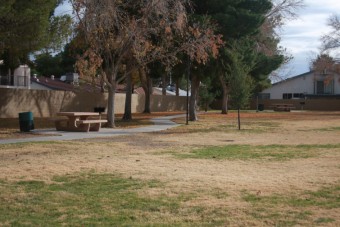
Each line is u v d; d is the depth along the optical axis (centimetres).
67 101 4181
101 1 2352
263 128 2681
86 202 773
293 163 1219
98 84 4956
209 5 3150
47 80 5850
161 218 676
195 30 2719
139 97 5425
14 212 708
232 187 894
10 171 1060
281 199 794
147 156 1359
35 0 2189
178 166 1162
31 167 1120
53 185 912
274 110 6188
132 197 809
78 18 2400
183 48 2706
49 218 675
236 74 2683
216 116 4234
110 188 887
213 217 680
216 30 3044
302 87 7650
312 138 2014
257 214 696
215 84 5081
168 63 2764
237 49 3123
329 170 1098
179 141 1866
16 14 2089
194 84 3425
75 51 2947
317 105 7019
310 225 637
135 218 676
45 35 2355
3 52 2531
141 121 3312
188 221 660
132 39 2502
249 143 1786
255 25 3162
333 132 2381
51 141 1784
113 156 1353
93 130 2392
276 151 1495
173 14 2573
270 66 4162
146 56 2752
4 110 3516
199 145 1705
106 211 715
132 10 2645
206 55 2739
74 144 1684
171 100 6141
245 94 2647
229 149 1557
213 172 1070
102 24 2389
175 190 866
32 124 2281
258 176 1016
